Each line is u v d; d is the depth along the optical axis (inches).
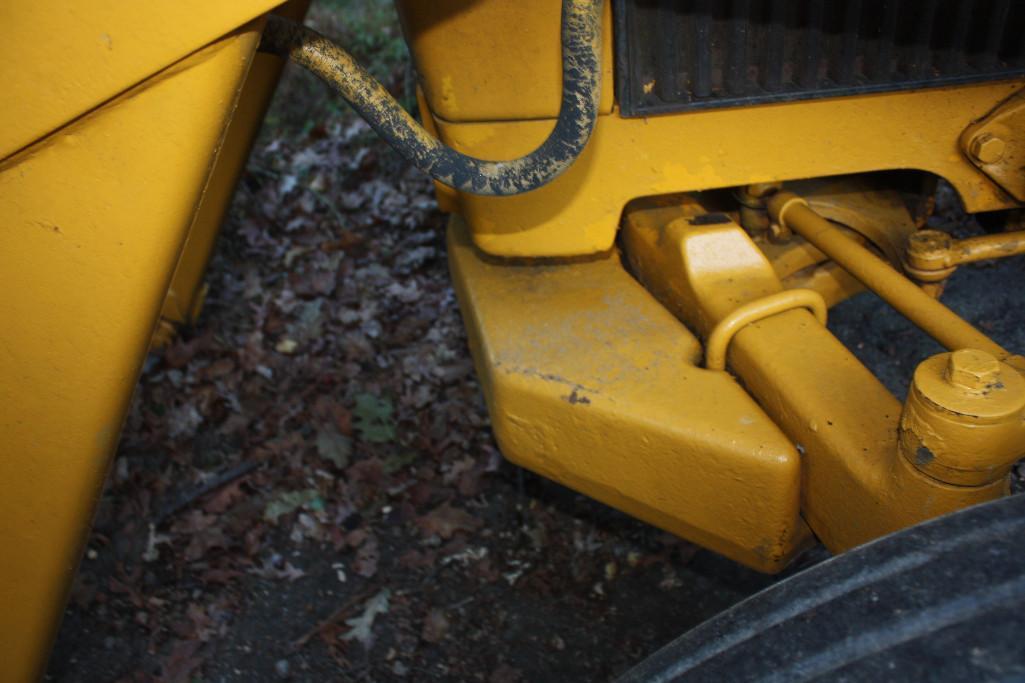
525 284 78.6
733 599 95.7
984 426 47.4
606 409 66.2
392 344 134.3
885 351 107.1
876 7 66.2
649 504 68.6
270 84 102.2
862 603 42.1
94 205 47.7
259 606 102.0
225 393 128.6
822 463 59.9
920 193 83.9
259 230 160.6
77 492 54.1
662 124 70.3
